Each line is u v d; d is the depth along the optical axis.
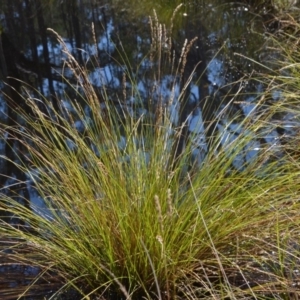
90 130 2.13
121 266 1.89
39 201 2.64
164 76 4.19
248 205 1.96
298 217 1.87
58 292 1.95
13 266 2.10
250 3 6.77
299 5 5.84
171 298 1.85
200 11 6.96
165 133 2.04
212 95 4.11
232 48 5.45
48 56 5.69
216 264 1.89
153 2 7.49
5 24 7.12
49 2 7.99
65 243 2.01
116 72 4.69
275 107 2.55
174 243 1.88
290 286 1.74
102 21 6.98
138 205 1.87
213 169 2.08
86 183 1.99
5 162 3.13
